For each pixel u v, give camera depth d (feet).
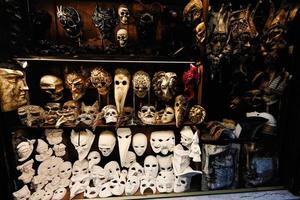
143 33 4.18
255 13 4.51
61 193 4.60
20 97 4.05
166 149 4.69
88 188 4.69
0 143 4.00
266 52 4.62
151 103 4.93
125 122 4.48
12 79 3.91
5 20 3.93
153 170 4.78
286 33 4.48
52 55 3.93
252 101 4.90
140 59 4.18
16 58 3.87
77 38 4.09
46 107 4.25
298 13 4.35
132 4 4.45
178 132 5.09
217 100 5.01
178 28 4.31
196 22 4.16
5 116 4.17
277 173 5.23
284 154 5.16
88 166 4.71
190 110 4.58
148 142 5.13
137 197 4.75
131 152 4.80
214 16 4.35
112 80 4.58
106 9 4.04
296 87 4.73
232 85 4.92
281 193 5.04
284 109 5.00
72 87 4.18
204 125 4.85
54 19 4.28
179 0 4.42
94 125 4.38
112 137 4.57
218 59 4.43
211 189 4.99
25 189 4.28
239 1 4.48
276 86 4.76
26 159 4.34
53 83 4.10
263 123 4.94
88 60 4.10
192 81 4.46
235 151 5.03
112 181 4.76
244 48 4.49
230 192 5.00
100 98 4.74
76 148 4.48
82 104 4.48
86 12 4.40
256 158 5.14
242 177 5.19
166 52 4.32
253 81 4.94
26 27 4.02
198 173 4.70
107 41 4.33
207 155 4.84
